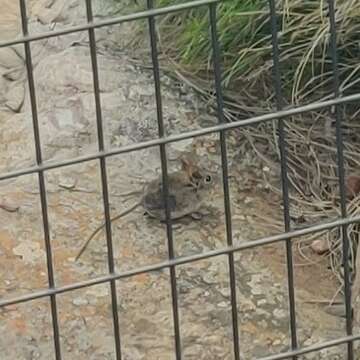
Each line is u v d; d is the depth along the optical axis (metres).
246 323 4.09
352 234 4.35
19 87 5.35
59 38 5.47
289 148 4.83
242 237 4.50
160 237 4.48
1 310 4.07
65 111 5.03
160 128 2.81
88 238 4.45
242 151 4.87
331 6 2.88
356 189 4.70
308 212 4.64
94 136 4.93
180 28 5.15
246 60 4.90
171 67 5.15
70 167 4.76
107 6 5.41
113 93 5.07
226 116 4.96
